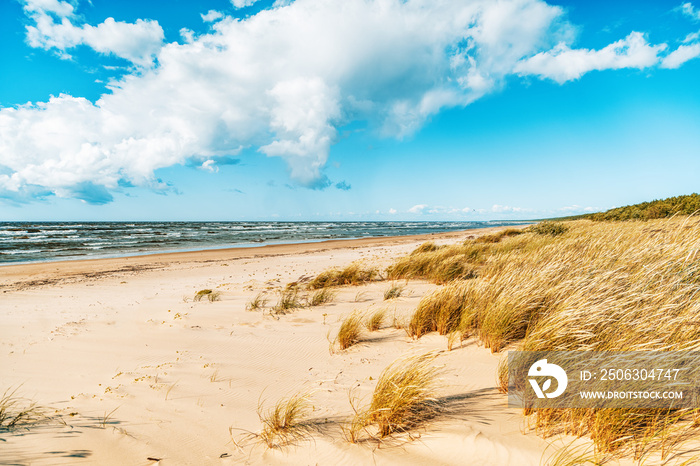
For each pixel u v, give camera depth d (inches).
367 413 115.6
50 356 201.5
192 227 2942.9
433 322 206.1
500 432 99.3
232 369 177.2
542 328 136.8
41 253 943.7
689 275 162.9
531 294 181.5
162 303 339.6
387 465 93.8
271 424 121.3
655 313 126.7
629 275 176.4
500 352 158.4
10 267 664.4
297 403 125.0
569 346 121.9
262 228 2940.5
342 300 317.1
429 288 333.4
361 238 1631.4
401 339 199.6
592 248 257.8
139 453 107.6
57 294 400.5
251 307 304.0
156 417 130.0
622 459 81.4
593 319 134.3
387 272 429.7
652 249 200.4
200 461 104.1
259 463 102.3
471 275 347.9
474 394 124.3
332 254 848.3
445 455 93.8
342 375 161.6
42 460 102.5
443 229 2994.6
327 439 109.3
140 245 1206.3
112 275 560.7
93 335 239.6
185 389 155.0
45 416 130.5
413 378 118.8
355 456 99.6
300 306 300.5
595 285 172.1
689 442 81.4
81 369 182.4
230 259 781.9
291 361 185.0
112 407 137.9
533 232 627.5
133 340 227.3
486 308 186.5
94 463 102.3
